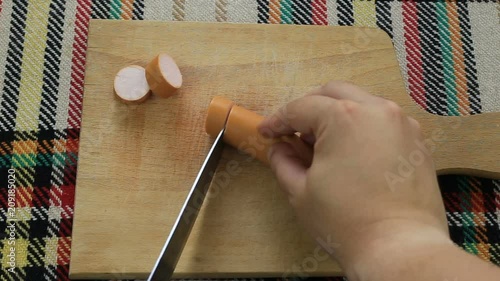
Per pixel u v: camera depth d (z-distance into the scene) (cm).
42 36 55
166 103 51
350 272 41
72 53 55
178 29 52
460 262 37
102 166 50
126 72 51
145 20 53
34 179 52
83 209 49
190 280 50
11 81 54
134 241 49
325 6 58
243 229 49
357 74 53
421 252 38
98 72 51
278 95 52
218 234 49
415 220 40
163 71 50
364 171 41
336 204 41
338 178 42
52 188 52
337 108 42
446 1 59
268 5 57
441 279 36
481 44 58
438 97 56
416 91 57
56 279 51
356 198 41
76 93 54
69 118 54
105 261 49
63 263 51
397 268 38
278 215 50
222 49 52
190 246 49
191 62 52
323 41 53
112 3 56
